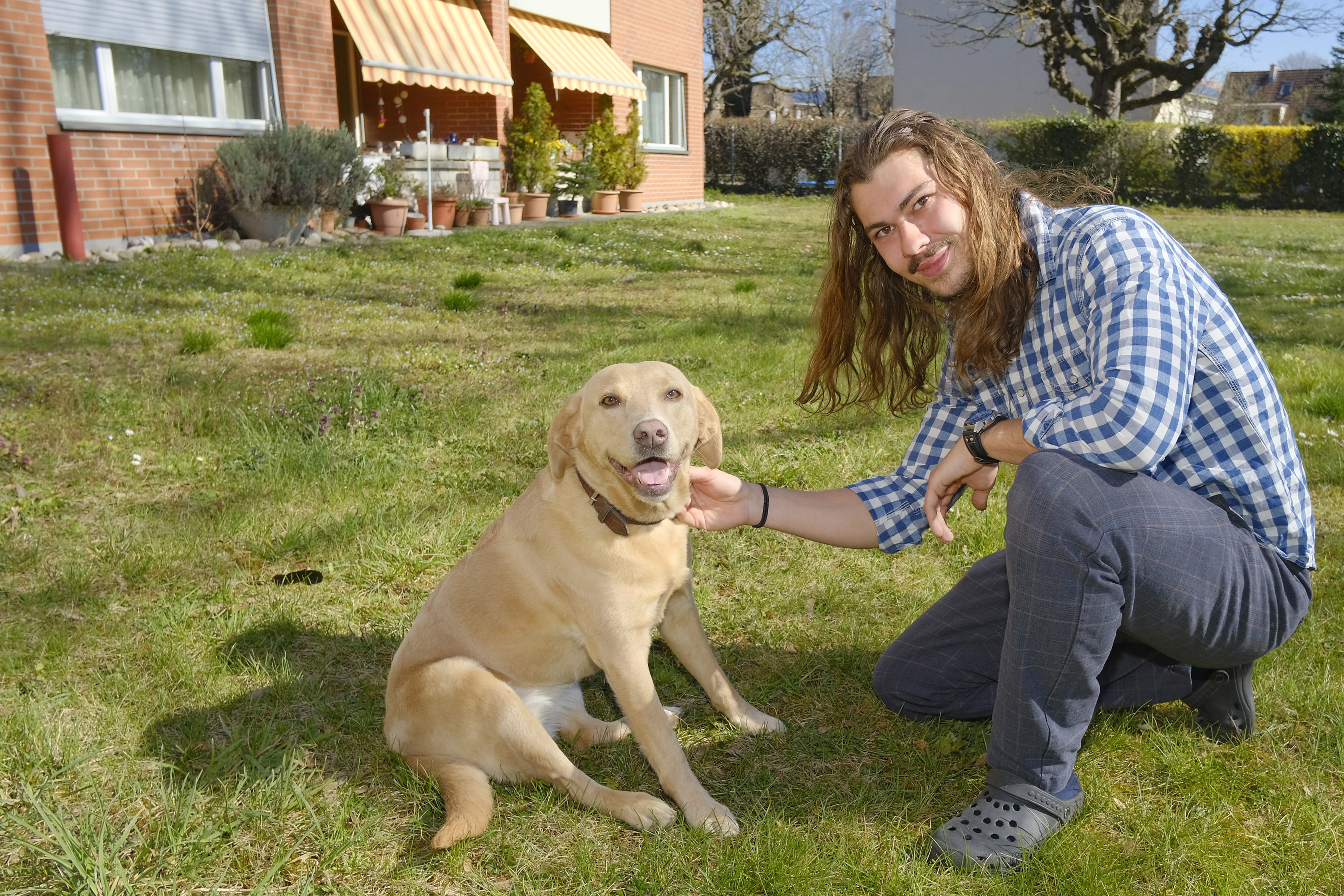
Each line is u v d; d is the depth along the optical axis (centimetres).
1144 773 241
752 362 654
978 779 245
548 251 1248
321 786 243
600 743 273
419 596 348
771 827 224
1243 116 3784
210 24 1135
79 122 1002
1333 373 611
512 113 1747
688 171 2227
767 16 3584
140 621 318
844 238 261
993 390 250
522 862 219
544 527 252
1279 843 214
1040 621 202
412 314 826
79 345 656
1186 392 195
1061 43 2673
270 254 1061
